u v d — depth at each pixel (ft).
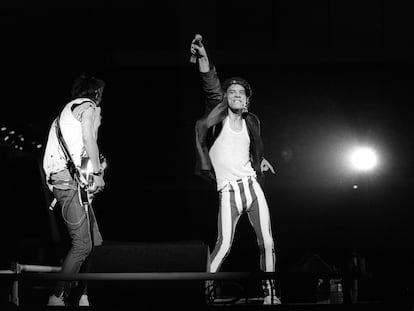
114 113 31.07
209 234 30.83
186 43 29.35
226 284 15.23
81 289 13.80
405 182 30.81
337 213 30.99
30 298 17.02
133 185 30.96
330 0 29.71
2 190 28.43
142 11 28.66
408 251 29.76
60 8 27.86
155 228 30.91
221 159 15.15
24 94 28.40
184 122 31.22
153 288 12.60
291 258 30.73
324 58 30.01
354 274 12.42
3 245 27.53
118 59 29.19
